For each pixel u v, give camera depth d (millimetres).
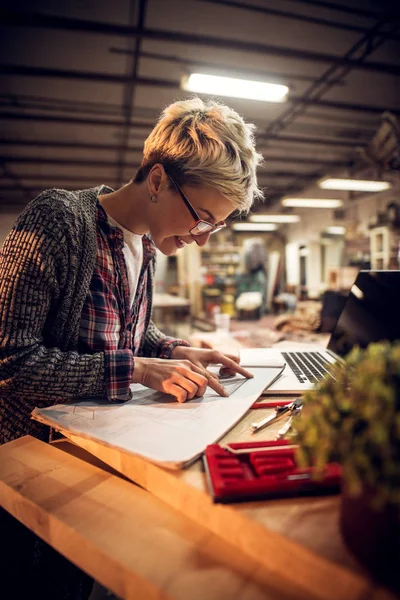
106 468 563
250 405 642
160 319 7539
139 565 367
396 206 4387
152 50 3566
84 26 2998
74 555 419
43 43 3430
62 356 664
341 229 7938
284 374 835
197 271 9719
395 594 291
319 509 394
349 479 287
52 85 4207
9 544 737
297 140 5859
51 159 6559
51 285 676
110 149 6086
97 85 4223
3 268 655
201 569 362
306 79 4102
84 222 730
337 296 2244
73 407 640
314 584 330
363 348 901
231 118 721
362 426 306
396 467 261
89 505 466
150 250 938
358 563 317
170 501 462
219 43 3256
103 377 653
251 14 3113
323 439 317
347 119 5316
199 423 564
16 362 628
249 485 405
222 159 669
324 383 379
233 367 802
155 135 742
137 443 501
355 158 6797
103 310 782
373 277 950
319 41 3484
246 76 2906
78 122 4910
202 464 480
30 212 685
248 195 733
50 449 627
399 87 4410
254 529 372
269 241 11758
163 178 712
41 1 2926
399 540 293
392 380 308
